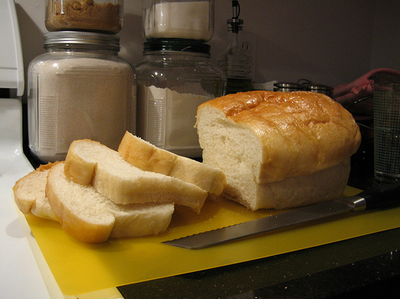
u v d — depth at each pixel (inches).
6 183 19.7
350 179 24.2
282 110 18.4
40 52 26.6
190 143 25.8
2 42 22.6
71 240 14.2
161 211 14.9
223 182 17.9
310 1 37.1
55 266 12.4
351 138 19.3
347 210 17.4
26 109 26.7
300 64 38.2
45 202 15.3
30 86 22.3
